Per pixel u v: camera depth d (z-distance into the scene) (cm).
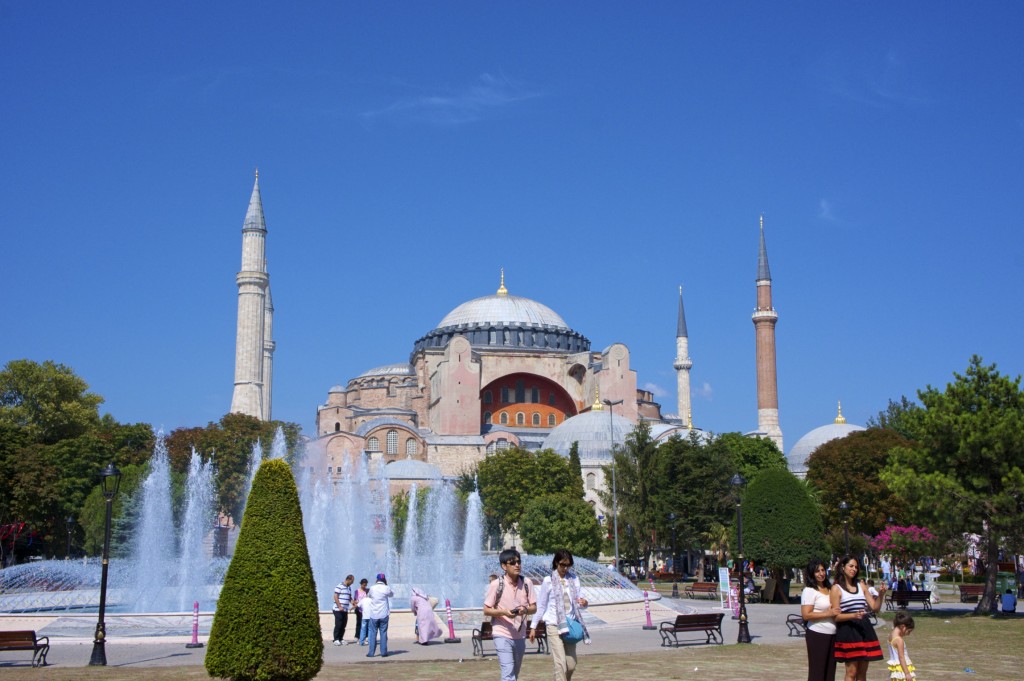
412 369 15088
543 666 2369
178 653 2784
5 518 7144
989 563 3881
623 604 3853
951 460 3878
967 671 2123
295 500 1709
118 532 7194
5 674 2280
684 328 14975
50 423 8438
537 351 13088
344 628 2952
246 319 11262
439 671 2261
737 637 3100
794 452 12950
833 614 1485
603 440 11388
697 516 7431
